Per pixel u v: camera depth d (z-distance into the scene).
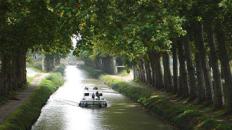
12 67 59.09
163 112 43.31
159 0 26.64
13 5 30.19
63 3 23.08
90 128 37.62
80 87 96.44
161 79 67.38
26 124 35.78
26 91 61.94
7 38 36.53
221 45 36.09
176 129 36.09
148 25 25.28
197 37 41.16
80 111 50.22
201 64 42.12
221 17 32.25
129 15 25.50
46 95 66.75
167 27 26.84
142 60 83.69
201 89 43.84
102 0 23.66
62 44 39.22
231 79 36.03
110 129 37.00
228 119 33.22
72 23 27.02
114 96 71.81
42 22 32.88
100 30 26.38
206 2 32.28
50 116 45.69
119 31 25.53
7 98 48.44
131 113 47.72
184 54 50.03
